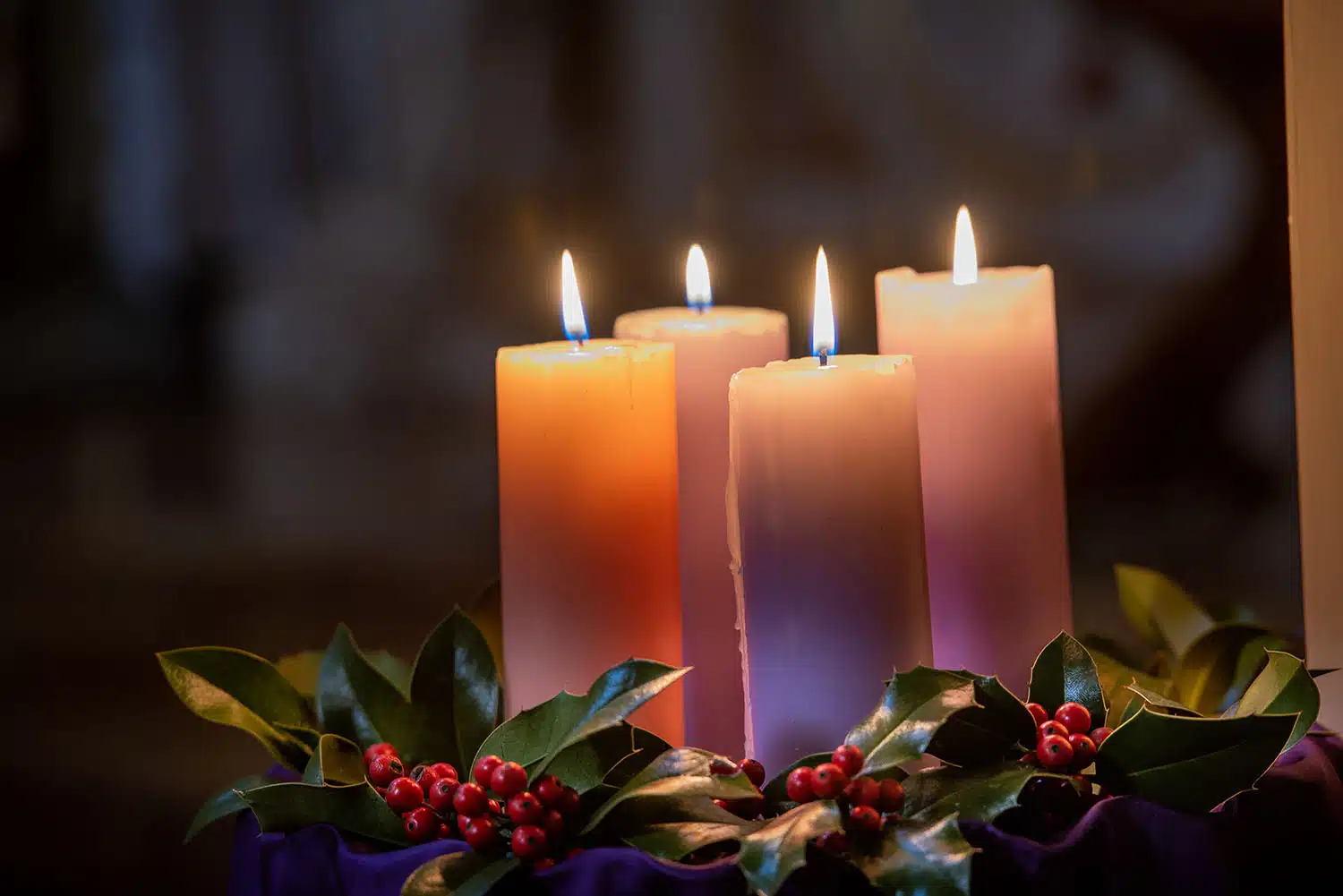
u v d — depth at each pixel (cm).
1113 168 556
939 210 600
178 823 341
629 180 640
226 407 652
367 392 648
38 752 381
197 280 659
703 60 625
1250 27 530
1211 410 527
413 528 564
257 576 513
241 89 654
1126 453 529
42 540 548
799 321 608
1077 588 440
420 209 649
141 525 559
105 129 657
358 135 651
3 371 647
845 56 606
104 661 441
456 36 641
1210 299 534
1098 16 550
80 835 336
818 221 621
